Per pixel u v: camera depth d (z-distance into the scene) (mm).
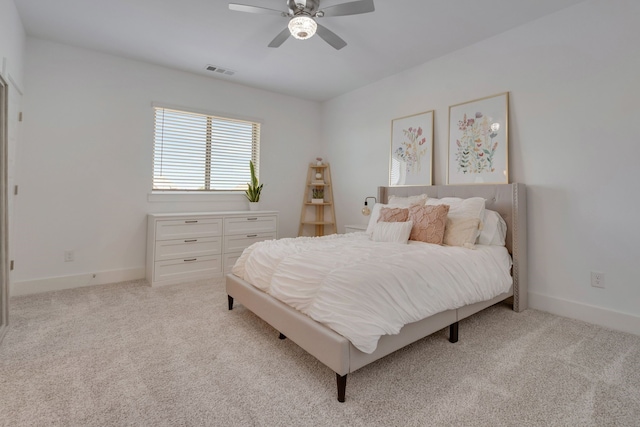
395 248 2301
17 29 2578
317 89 4418
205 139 4090
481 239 2662
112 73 3373
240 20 2658
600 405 1418
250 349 1949
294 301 1796
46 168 3051
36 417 1321
